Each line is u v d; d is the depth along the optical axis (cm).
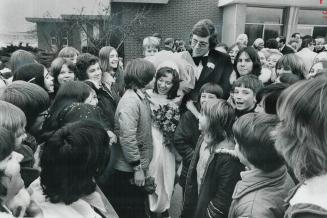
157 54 259
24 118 129
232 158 156
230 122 170
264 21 518
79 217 92
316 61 265
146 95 229
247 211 115
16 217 91
